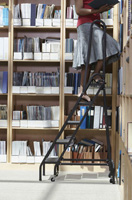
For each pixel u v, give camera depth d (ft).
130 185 7.57
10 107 16.43
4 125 16.44
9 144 16.46
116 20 16.11
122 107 12.39
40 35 17.40
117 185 13.33
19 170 16.24
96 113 16.07
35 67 17.37
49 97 17.38
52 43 16.55
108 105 17.10
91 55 13.03
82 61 13.05
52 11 16.55
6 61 17.44
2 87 16.47
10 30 16.43
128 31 10.20
